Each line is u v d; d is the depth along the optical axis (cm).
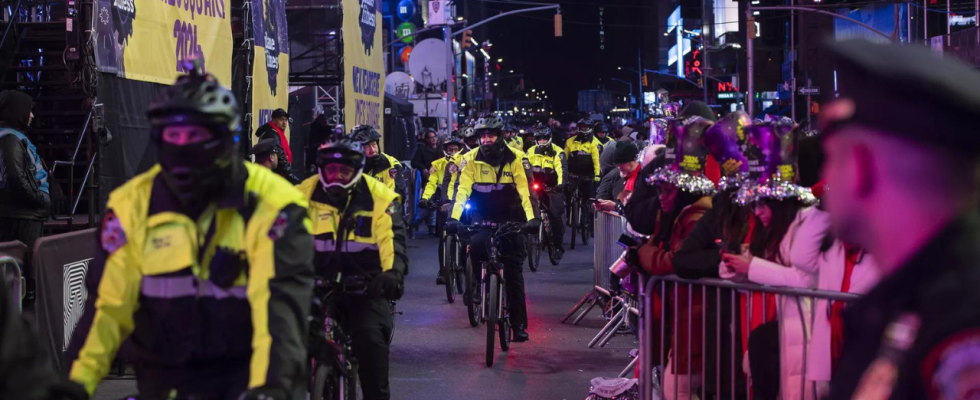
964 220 101
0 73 1107
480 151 841
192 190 258
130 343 286
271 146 891
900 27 3881
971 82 97
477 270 846
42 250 598
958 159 99
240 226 271
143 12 830
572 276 1348
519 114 12288
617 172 1280
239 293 274
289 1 1672
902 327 104
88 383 269
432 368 766
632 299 807
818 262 414
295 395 288
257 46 1161
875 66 101
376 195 495
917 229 103
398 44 4925
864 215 108
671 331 502
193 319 274
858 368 112
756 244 436
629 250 521
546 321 992
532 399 663
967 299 96
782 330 424
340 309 502
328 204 494
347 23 1541
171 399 276
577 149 1730
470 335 913
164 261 271
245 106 1120
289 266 270
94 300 275
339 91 1561
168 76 895
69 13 727
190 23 949
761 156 427
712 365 470
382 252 491
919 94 98
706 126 481
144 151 845
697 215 482
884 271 108
